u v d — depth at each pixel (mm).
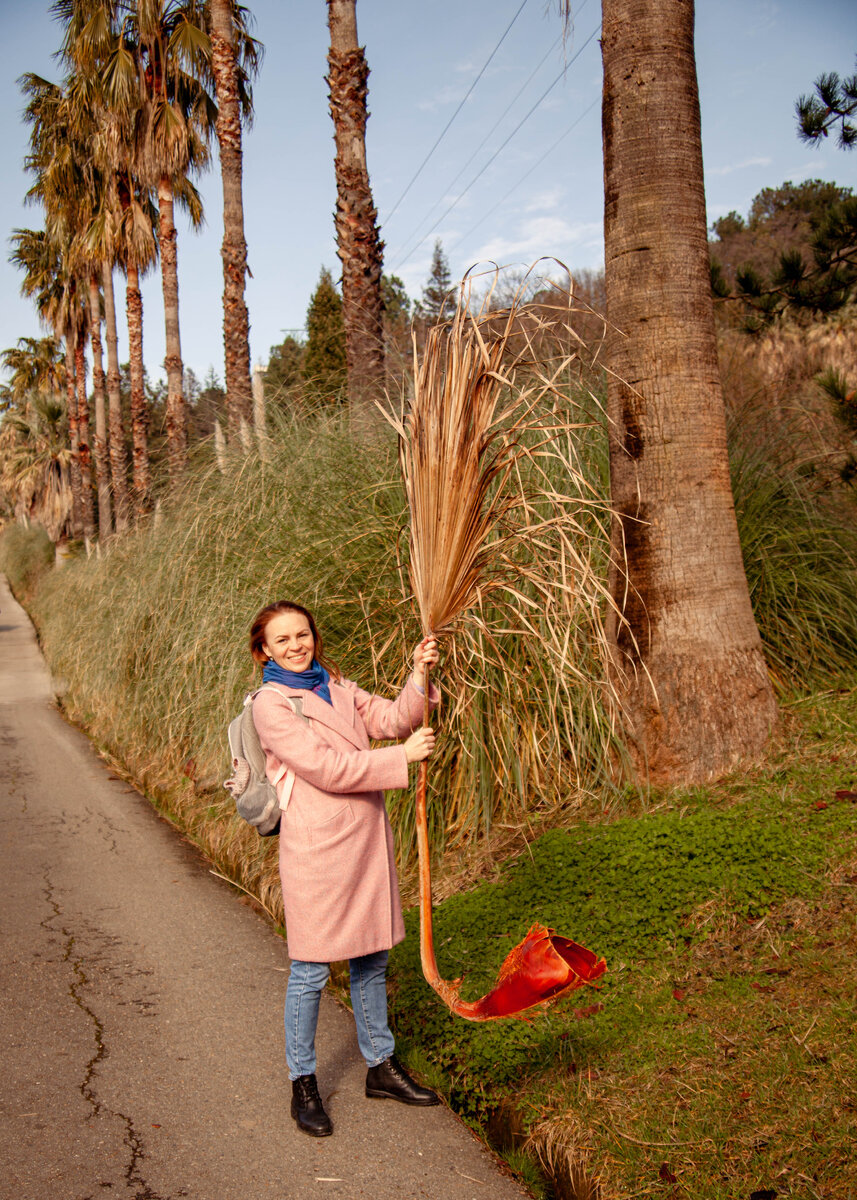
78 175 23156
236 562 6594
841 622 5492
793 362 9594
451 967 3566
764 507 5801
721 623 4520
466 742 4645
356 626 5113
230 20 12734
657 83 4512
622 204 4594
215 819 6445
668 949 3359
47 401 41281
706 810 4137
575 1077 2811
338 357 25984
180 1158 2805
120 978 4211
